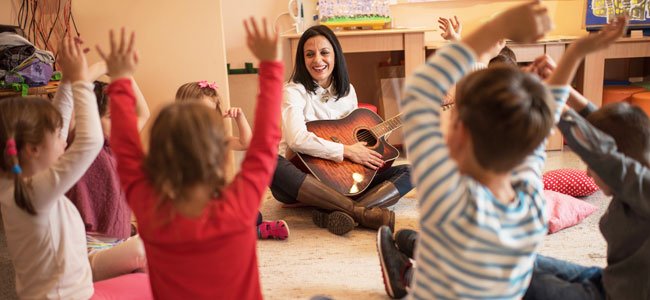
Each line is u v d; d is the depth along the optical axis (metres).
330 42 2.41
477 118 0.86
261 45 1.02
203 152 0.91
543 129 0.86
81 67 1.17
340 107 2.51
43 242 1.22
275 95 1.03
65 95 1.38
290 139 2.28
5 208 1.22
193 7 2.54
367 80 3.60
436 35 3.47
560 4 3.42
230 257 0.97
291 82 2.47
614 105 1.22
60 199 1.28
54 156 1.22
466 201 0.86
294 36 3.03
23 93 2.17
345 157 2.29
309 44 2.38
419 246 0.98
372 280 1.73
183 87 2.20
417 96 0.88
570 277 1.40
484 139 0.86
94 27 2.55
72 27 2.55
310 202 2.17
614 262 1.24
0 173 1.20
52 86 2.26
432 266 0.94
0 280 1.82
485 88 0.86
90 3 2.53
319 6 3.10
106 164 1.63
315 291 1.68
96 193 1.62
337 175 2.25
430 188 0.86
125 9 2.54
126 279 1.47
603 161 1.08
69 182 1.17
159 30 2.55
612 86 3.27
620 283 1.21
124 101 1.03
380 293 1.65
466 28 3.44
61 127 1.24
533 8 0.87
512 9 0.89
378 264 1.84
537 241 0.94
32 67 2.23
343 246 2.00
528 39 0.89
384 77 3.32
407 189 2.29
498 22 0.89
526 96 0.85
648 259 1.15
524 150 0.87
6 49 2.23
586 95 3.05
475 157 0.89
